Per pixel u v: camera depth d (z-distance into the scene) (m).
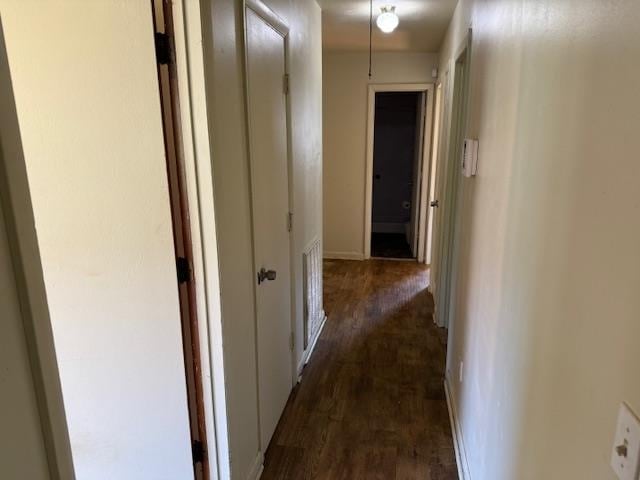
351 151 5.18
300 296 2.74
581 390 0.80
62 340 1.61
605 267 0.72
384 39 4.20
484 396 1.59
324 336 3.34
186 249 1.47
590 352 0.77
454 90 3.15
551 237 0.98
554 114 0.99
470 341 1.93
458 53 2.86
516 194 1.27
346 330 3.44
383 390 2.63
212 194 1.41
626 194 0.66
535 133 1.12
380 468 2.03
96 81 1.36
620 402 0.66
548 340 0.98
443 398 2.55
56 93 1.38
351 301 4.06
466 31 2.59
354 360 2.98
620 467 0.65
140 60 1.33
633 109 0.65
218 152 1.44
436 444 2.18
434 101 4.91
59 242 1.51
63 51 1.35
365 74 4.96
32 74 1.37
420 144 5.16
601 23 0.77
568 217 0.89
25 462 0.58
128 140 1.39
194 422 1.63
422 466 2.04
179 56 1.32
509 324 1.29
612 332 0.69
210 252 1.45
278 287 2.25
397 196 7.11
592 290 0.77
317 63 3.06
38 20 1.33
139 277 1.51
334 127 5.15
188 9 1.29
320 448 2.15
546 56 1.05
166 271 1.49
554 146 0.98
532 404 1.07
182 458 1.67
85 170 1.43
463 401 2.05
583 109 0.83
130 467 1.72
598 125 0.77
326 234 5.48
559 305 0.92
